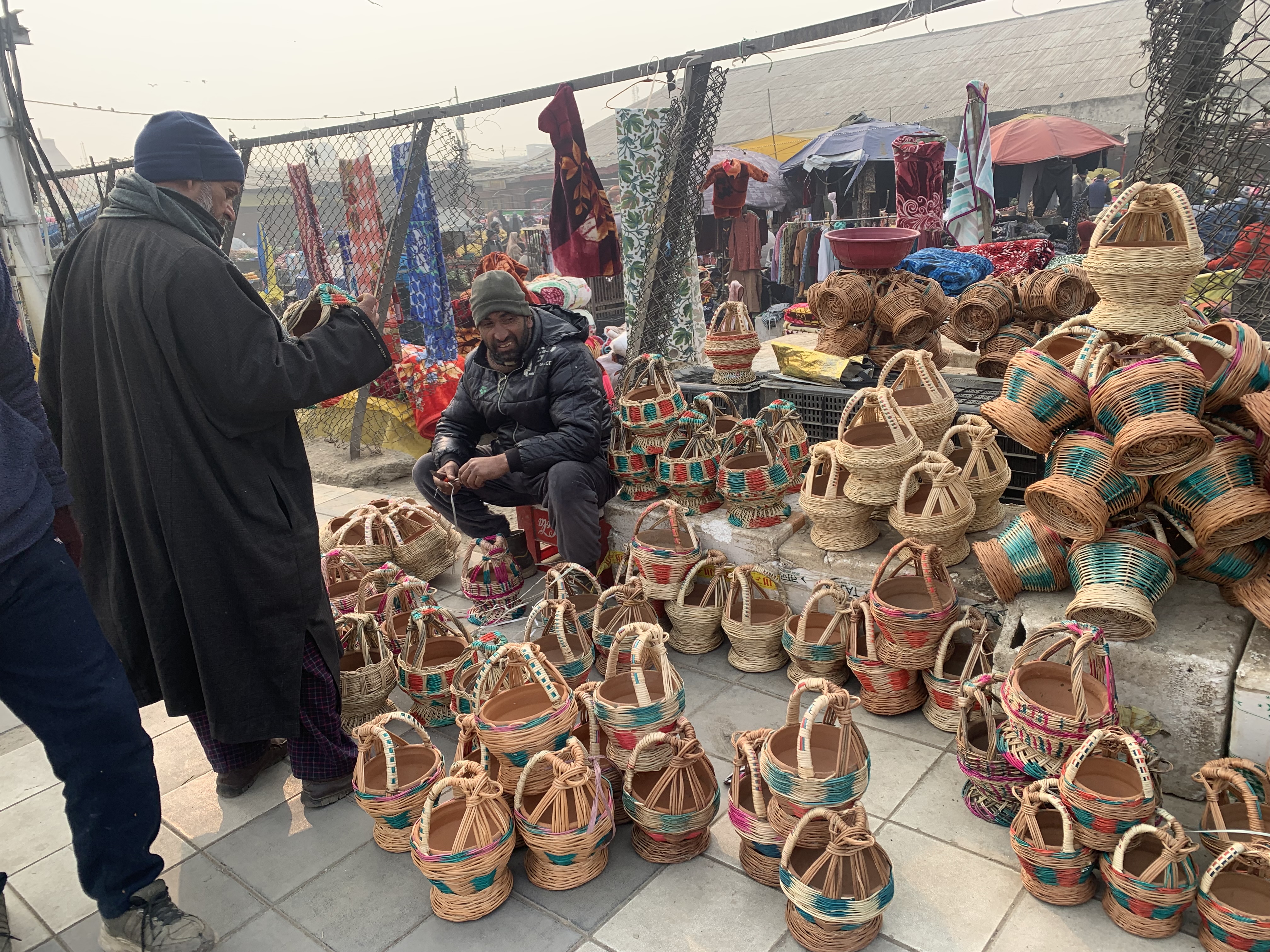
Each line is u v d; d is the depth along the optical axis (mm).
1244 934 1796
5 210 4969
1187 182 3414
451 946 2125
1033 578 2629
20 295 5793
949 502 2838
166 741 3146
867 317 4289
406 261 6547
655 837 2328
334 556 3766
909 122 20875
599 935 2111
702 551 3432
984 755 2332
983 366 4367
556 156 5188
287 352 2281
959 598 2926
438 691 3002
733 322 4465
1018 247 5461
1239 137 3244
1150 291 2297
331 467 6383
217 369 2184
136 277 2164
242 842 2572
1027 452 3529
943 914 2076
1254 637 2344
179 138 2283
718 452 3664
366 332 2473
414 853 2154
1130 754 2047
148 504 2256
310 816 2678
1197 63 3271
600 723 2312
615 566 3934
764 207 12523
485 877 2162
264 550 2342
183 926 2113
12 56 4848
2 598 1806
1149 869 1903
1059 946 1957
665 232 4953
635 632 2453
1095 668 2316
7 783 2967
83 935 2266
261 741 2818
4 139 4902
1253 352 2279
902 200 8391
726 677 3258
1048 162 13297
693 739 2324
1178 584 2631
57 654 1898
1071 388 2420
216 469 2291
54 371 2445
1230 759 2111
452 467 3688
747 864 2246
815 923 1980
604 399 3738
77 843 2023
